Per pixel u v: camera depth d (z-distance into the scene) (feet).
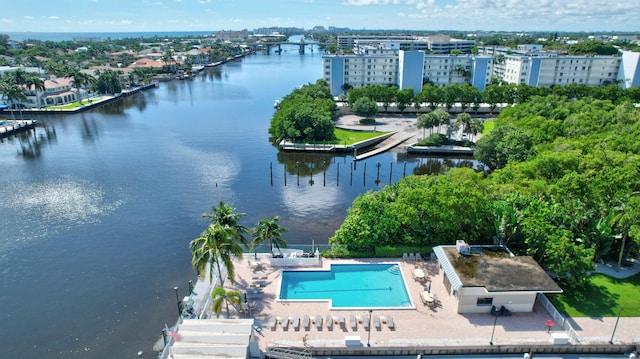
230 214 167.84
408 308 155.22
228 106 596.29
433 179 224.53
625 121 337.31
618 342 138.21
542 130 333.01
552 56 650.02
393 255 188.85
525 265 161.17
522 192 204.33
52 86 597.52
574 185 191.42
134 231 231.09
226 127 472.85
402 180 230.07
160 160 355.56
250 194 287.48
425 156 380.17
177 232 230.68
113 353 146.41
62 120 509.35
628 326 145.79
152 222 241.96
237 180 312.71
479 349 135.85
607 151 249.14
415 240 189.88
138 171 327.47
